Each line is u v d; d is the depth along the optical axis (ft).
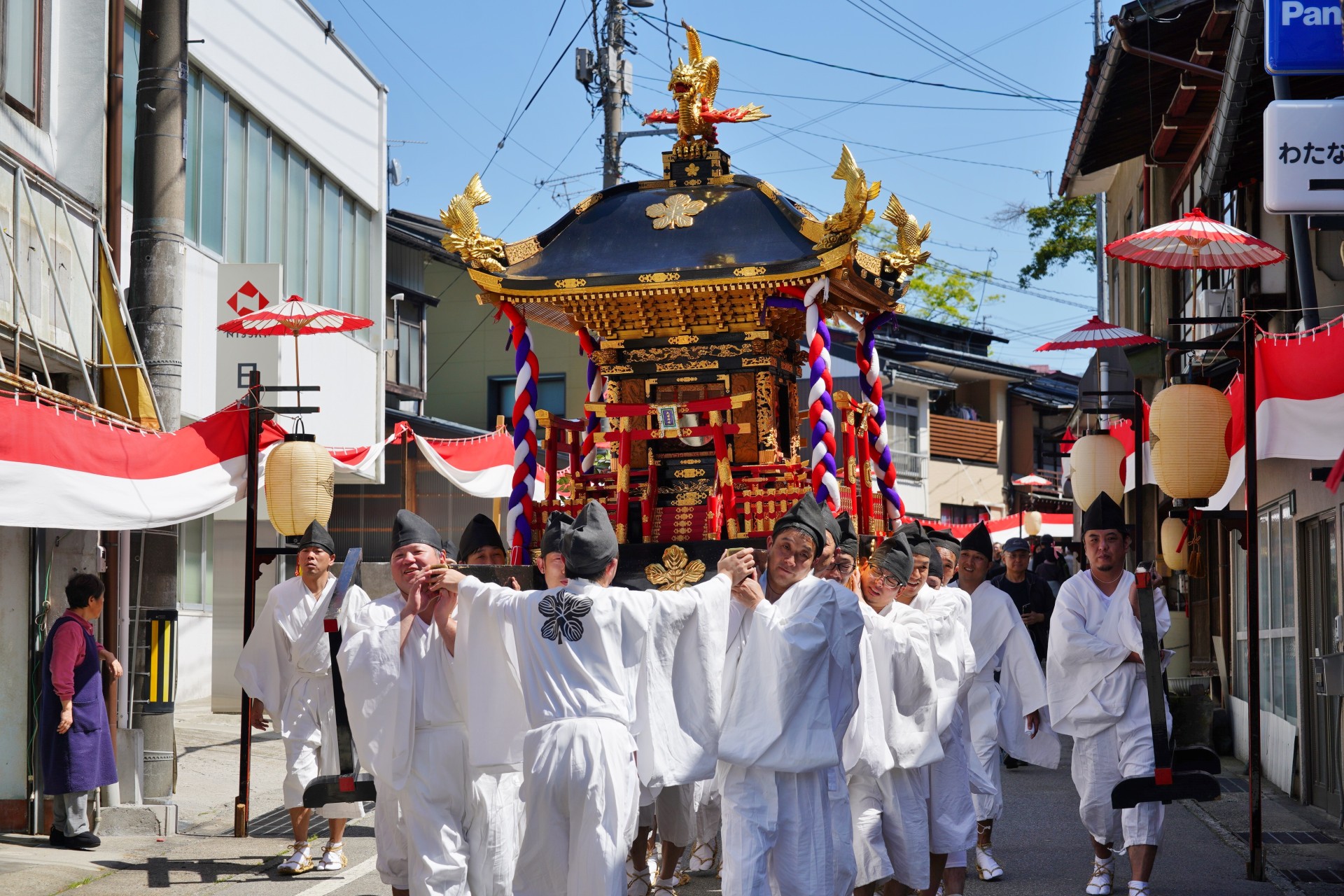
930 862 22.07
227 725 50.29
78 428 25.45
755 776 18.35
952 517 112.47
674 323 25.91
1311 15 20.99
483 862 19.92
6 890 23.70
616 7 67.21
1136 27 39.65
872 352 29.04
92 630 28.27
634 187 26.91
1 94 30.01
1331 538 31.81
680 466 26.53
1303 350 26.27
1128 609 24.66
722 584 18.51
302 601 26.58
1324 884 25.21
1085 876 26.58
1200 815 32.91
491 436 45.55
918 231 27.61
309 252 59.62
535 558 26.16
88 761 27.61
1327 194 19.75
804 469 24.61
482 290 25.85
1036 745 29.17
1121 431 45.47
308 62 58.80
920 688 20.92
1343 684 27.22
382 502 64.59
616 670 17.78
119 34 33.55
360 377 65.05
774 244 25.00
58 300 29.35
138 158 32.55
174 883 25.07
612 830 17.12
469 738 19.15
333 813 25.79
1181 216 50.29
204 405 48.83
